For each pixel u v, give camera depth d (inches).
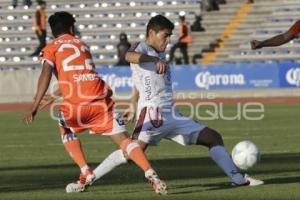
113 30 4168.3
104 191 992.9
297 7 3988.7
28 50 4126.5
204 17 4092.0
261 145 1668.3
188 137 1010.7
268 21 3991.1
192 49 3971.5
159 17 995.9
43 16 3818.9
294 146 1641.2
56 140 1873.8
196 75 3383.4
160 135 1013.2
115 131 962.7
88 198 923.4
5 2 4288.9
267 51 3895.2
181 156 1483.8
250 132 2003.0
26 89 3516.2
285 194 933.2
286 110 2778.1
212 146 1011.9
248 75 3366.1
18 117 2701.8
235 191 967.0
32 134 2059.5
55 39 981.8
